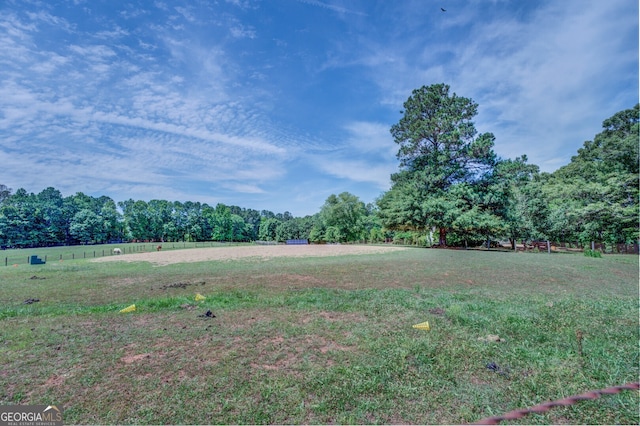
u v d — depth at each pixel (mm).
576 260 17828
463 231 29078
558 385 3652
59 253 35625
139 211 70938
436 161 31297
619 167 30031
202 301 7840
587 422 2992
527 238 31312
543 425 2957
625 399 3328
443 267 14578
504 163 28922
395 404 3273
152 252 32250
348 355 4477
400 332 5441
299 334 5332
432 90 32031
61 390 3535
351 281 11008
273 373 3924
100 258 25469
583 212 28062
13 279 13016
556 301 7973
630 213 26562
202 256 25000
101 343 4938
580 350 4500
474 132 29562
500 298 8336
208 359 4336
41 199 70188
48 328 5730
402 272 13094
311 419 3020
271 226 91688
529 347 4863
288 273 13070
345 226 55312
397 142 34969
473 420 2973
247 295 8562
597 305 7496
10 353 4566
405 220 29984
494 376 3902
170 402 3285
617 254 25078
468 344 4898
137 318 6367
